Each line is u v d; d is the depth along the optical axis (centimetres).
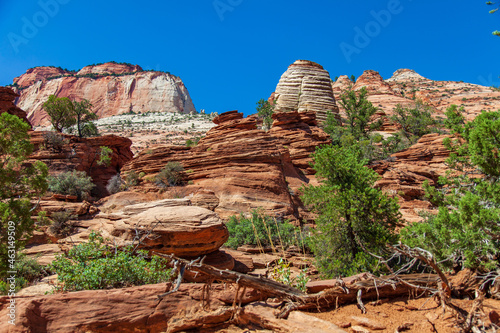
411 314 616
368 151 3816
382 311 628
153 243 1155
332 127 4972
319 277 1347
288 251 1819
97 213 2280
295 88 6328
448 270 930
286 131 3806
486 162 1249
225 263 1260
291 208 2616
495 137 1234
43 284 891
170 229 1155
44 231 1928
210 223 1196
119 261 778
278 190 2677
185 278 939
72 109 4494
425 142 3712
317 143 3612
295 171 3197
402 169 3391
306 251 1852
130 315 590
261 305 648
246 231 1988
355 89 12288
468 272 746
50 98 4394
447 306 616
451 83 14638
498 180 1266
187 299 638
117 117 15075
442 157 3453
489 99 10944
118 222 1259
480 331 546
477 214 933
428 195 1655
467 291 723
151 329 593
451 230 1008
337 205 1391
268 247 1877
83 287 732
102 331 570
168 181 2825
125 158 4228
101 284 747
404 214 2664
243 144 2931
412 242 1041
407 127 6094
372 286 667
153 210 1253
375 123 6316
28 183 1556
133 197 2553
